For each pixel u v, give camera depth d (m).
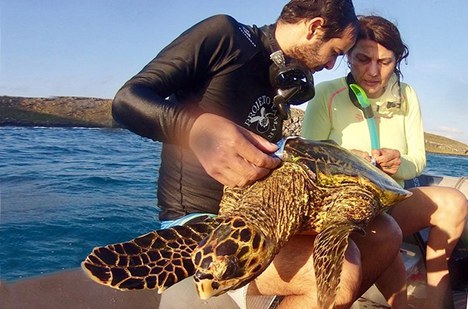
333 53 0.95
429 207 1.16
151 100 0.74
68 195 2.65
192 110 0.74
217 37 0.89
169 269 0.67
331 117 1.27
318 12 0.88
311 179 0.81
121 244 0.69
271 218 0.73
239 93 0.93
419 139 1.30
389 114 1.28
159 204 1.01
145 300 0.99
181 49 0.86
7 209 2.26
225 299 0.93
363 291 0.89
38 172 3.32
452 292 1.21
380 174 0.94
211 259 0.65
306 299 0.76
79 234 1.96
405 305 1.07
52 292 0.96
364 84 1.22
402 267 1.06
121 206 2.44
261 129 0.98
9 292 0.94
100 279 0.63
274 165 0.78
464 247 1.31
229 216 0.72
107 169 3.59
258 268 0.69
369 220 0.80
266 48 0.94
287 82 0.93
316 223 0.82
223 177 0.74
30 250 1.77
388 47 1.15
